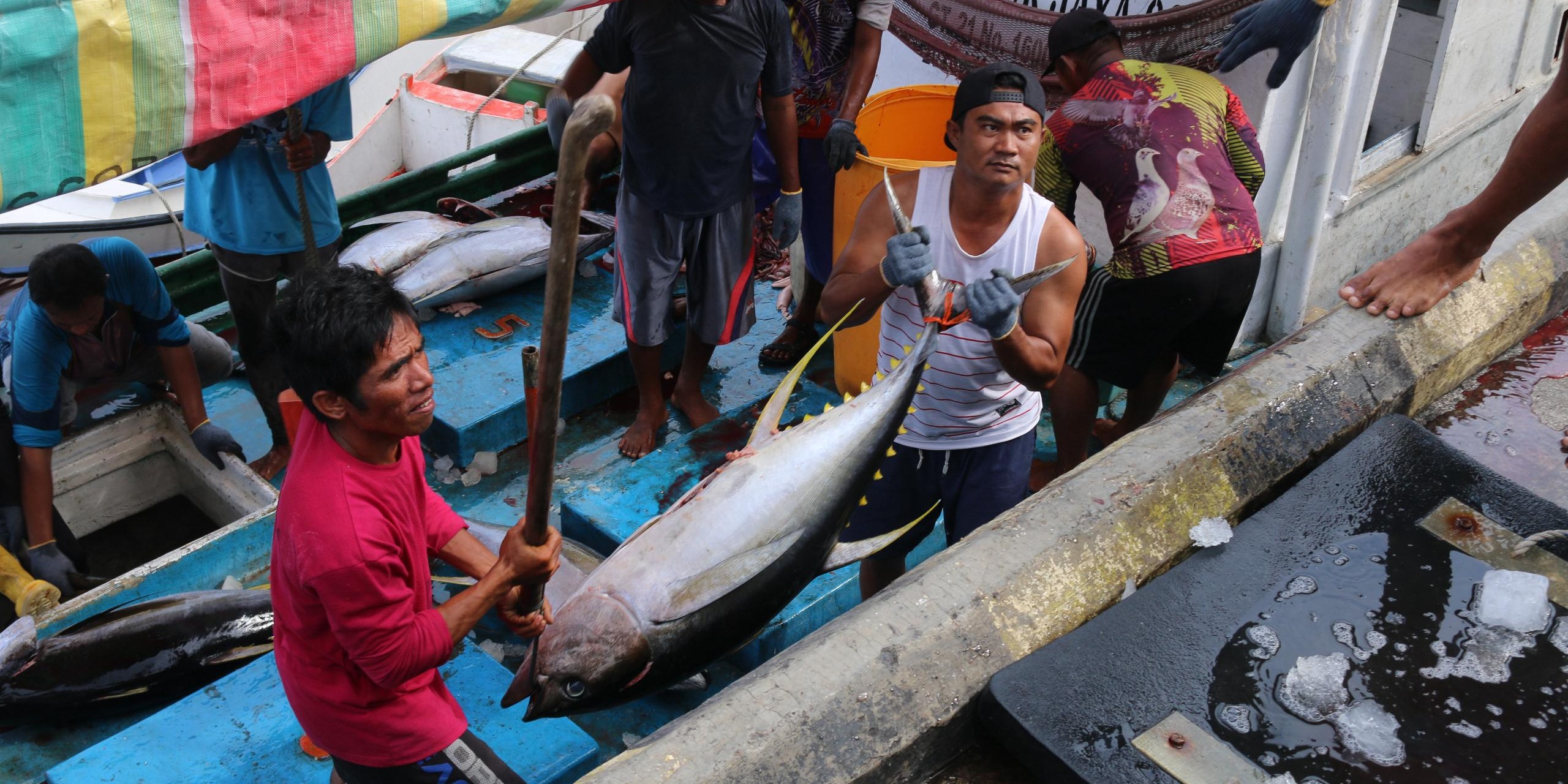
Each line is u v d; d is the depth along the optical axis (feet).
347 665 7.23
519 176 22.72
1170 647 6.34
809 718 5.82
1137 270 12.79
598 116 4.24
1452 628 6.52
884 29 14.97
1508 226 10.19
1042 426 16.06
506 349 16.44
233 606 11.56
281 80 8.66
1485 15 18.51
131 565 14.38
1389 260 9.52
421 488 7.34
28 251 25.29
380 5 9.02
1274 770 5.66
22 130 7.60
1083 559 6.98
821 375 16.76
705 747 5.62
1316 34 14.75
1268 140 16.03
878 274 9.64
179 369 14.05
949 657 6.29
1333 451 8.31
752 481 8.04
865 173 13.24
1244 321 17.58
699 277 14.64
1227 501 7.63
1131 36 15.52
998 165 9.01
